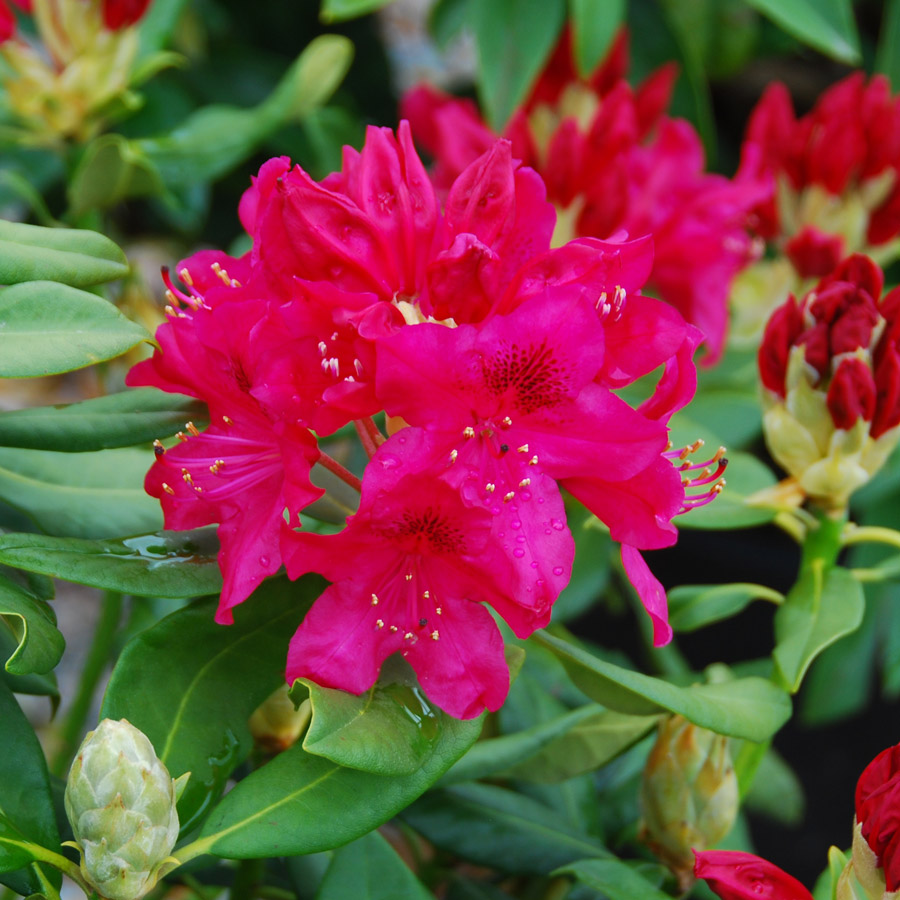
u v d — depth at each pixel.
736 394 1.11
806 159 1.11
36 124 1.04
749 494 0.93
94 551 0.78
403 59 2.04
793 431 0.88
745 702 0.82
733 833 1.17
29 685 0.84
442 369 0.74
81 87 1.02
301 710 0.86
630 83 1.43
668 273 1.05
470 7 1.17
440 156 1.11
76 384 1.79
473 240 0.74
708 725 0.80
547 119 1.21
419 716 0.76
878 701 1.70
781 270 1.16
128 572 0.78
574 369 0.74
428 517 0.74
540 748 0.88
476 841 0.90
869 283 0.86
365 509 0.73
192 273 0.80
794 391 0.87
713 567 1.72
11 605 0.76
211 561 0.79
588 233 1.02
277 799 0.76
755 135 1.12
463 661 0.75
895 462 1.15
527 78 1.16
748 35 1.54
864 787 0.77
